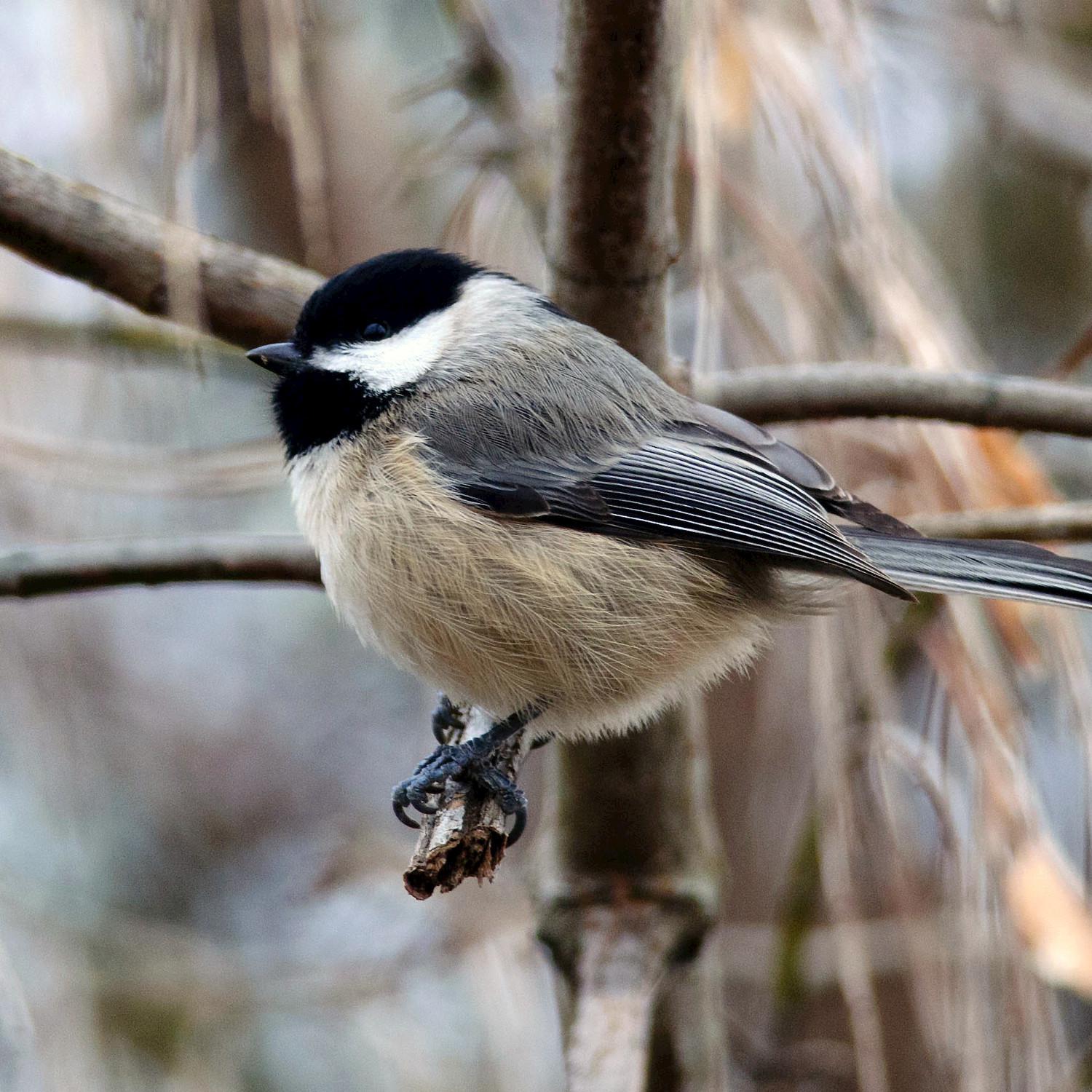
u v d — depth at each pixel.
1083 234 10.41
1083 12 10.28
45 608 8.25
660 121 5.80
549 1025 7.80
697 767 6.84
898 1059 8.27
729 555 6.68
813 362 6.85
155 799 10.14
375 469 6.37
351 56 9.75
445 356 6.69
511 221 8.04
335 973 8.27
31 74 6.67
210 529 9.99
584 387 6.57
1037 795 6.21
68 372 7.74
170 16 5.41
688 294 7.48
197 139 5.78
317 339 6.64
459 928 8.17
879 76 8.57
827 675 6.52
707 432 6.56
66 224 6.11
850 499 6.69
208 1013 8.17
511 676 6.42
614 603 6.40
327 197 9.64
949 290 8.85
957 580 6.12
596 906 6.71
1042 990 5.80
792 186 7.16
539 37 9.48
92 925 8.40
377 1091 8.16
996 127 9.80
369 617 6.41
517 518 6.40
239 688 10.95
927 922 6.80
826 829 6.41
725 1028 9.02
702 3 5.95
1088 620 7.30
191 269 5.94
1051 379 7.27
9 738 8.62
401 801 6.25
